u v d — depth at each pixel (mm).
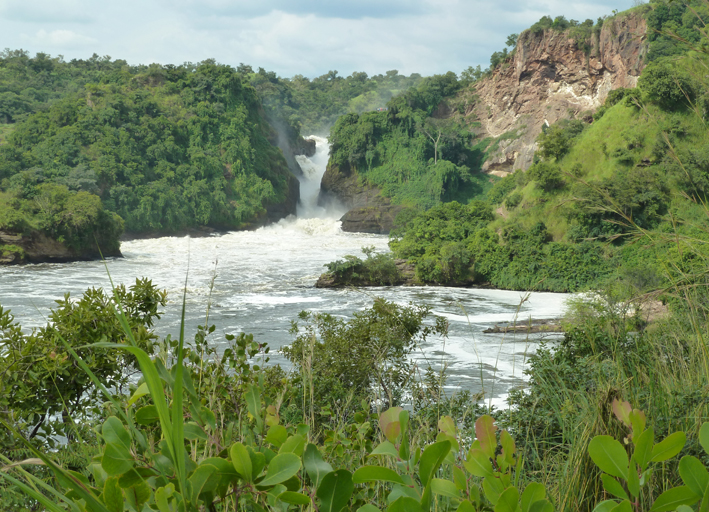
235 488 973
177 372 767
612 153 48719
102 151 72438
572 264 39812
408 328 10383
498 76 95062
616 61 80125
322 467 1085
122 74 89562
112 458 896
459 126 96312
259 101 100875
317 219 91688
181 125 83375
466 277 43438
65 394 4434
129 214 70188
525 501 1001
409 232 50094
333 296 37156
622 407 1157
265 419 1485
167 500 893
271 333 25906
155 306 5988
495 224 49094
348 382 8508
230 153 85250
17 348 4688
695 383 2619
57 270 46562
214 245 66375
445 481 1136
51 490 806
